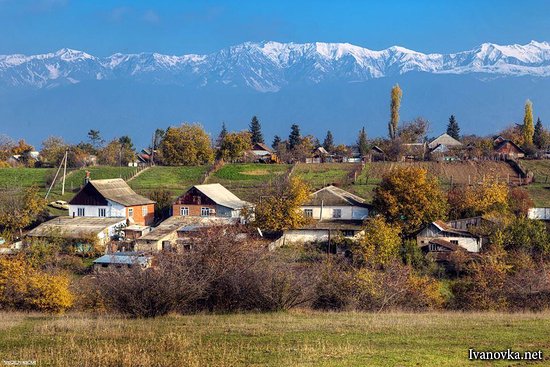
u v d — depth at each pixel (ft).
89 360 121.80
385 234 353.10
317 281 209.97
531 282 233.35
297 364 118.52
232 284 193.88
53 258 362.94
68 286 249.14
